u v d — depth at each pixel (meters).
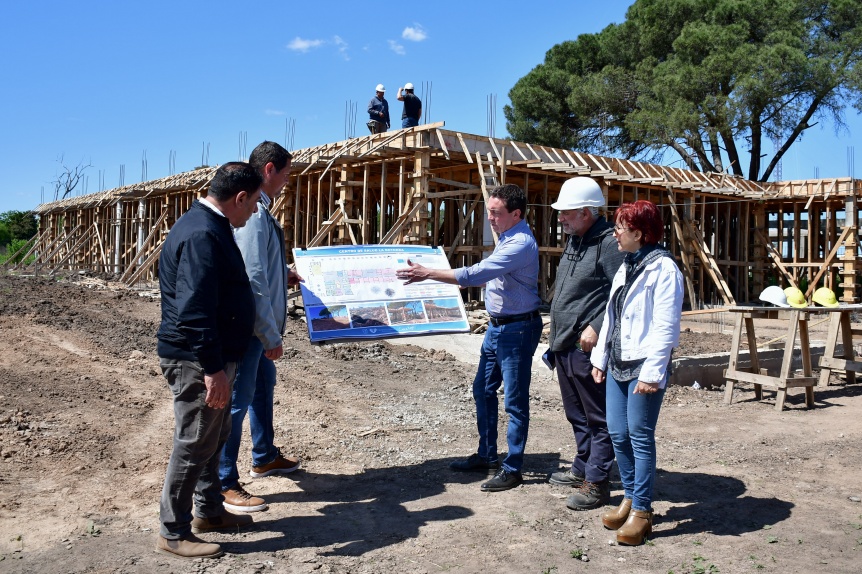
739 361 9.15
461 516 4.21
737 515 4.29
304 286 4.83
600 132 30.11
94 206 25.31
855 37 25.00
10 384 6.42
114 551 3.57
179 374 3.46
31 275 20.03
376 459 5.34
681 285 3.82
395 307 4.89
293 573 3.40
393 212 18.97
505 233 4.69
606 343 4.07
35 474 4.56
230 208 3.53
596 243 4.36
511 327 4.64
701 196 20.08
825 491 4.75
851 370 8.41
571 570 3.52
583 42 31.33
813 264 20.98
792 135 27.48
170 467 3.53
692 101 25.88
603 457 4.38
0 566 3.36
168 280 3.49
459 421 6.55
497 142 14.56
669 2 28.28
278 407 6.55
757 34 26.59
